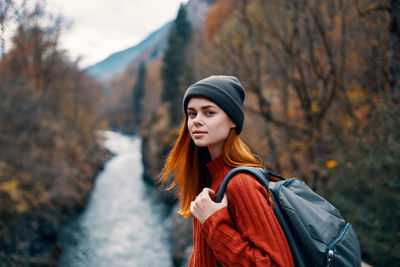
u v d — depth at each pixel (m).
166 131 26.52
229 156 0.93
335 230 0.77
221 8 11.82
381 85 4.98
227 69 8.47
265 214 0.72
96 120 42.00
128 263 12.40
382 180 2.69
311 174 4.80
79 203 18.31
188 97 0.92
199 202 0.81
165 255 13.05
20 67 12.55
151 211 18.69
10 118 11.54
